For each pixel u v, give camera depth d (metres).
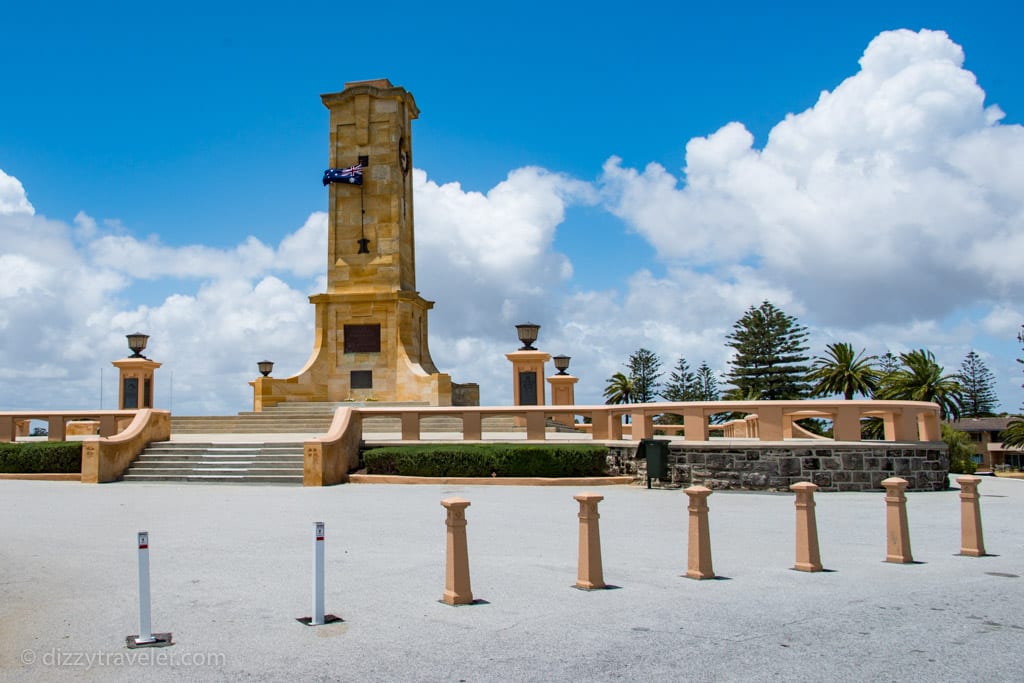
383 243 38.84
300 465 22.34
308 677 6.83
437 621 8.41
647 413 22.52
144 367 38.12
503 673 6.95
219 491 19.97
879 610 9.05
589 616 8.64
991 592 9.97
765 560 11.69
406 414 24.30
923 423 23.73
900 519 11.84
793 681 6.83
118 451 22.42
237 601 9.16
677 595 9.58
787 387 73.25
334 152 39.59
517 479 21.58
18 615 8.63
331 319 38.75
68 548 12.27
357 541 12.87
